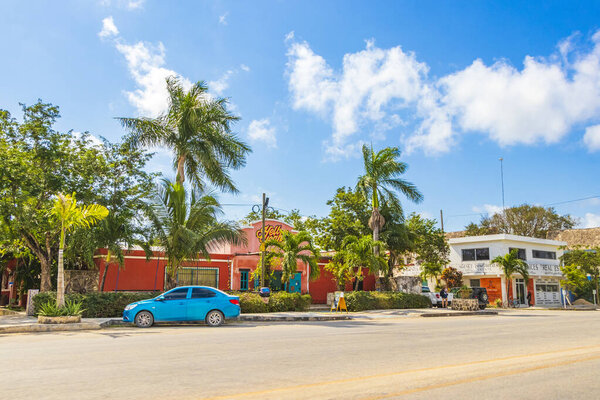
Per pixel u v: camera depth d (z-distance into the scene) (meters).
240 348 10.24
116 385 6.38
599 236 54.19
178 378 6.84
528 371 7.49
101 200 22.70
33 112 23.05
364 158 31.05
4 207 19.73
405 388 6.20
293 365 8.00
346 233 34.12
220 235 22.62
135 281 27.69
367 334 13.73
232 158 24.77
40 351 9.75
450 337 12.95
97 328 16.05
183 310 17.06
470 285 44.34
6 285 34.09
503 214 63.31
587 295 47.94
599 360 8.69
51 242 23.62
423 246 39.75
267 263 28.94
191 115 23.58
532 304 44.62
